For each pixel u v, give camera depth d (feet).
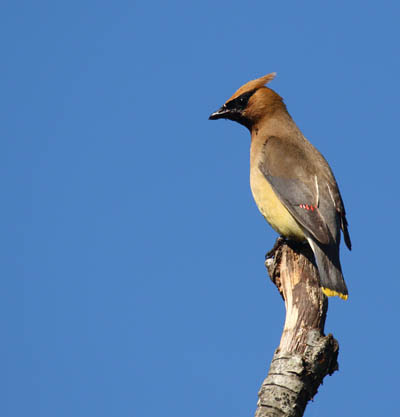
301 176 38.73
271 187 38.91
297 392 24.57
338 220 37.93
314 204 37.47
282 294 31.55
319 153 41.27
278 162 39.58
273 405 24.36
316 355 25.27
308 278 30.25
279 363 25.18
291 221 37.99
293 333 26.66
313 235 35.94
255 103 43.16
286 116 43.29
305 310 27.96
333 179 39.68
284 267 31.22
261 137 42.16
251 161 41.32
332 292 33.76
